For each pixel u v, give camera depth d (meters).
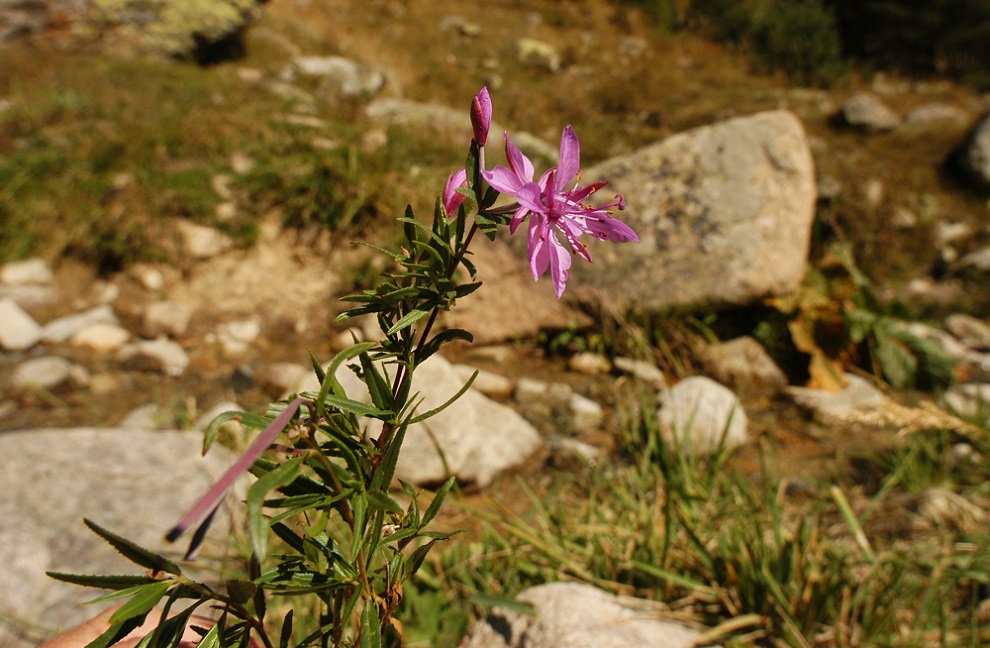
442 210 0.91
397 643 0.97
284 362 4.43
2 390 3.94
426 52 11.48
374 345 0.82
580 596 2.31
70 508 2.81
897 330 4.89
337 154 5.32
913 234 7.65
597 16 14.09
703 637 2.25
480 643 2.31
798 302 4.80
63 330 4.39
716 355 4.66
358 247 4.96
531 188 0.92
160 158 5.20
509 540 2.96
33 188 4.96
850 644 2.40
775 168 4.75
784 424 4.29
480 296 4.84
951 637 2.50
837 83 12.26
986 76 12.28
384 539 0.90
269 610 2.40
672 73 12.03
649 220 4.79
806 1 13.28
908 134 9.50
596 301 4.69
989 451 3.53
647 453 3.25
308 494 0.82
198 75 7.19
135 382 4.14
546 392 4.33
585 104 10.63
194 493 3.00
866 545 2.65
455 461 3.40
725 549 2.58
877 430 4.18
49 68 6.87
